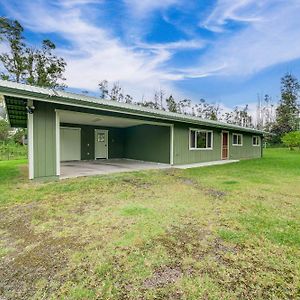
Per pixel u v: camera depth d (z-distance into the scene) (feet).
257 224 10.59
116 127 46.52
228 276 6.71
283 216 11.73
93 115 25.21
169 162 34.71
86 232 9.66
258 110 143.33
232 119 145.79
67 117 28.86
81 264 7.29
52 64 82.99
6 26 70.54
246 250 8.21
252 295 5.93
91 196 15.57
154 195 16.05
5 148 62.34
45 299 5.78
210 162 40.83
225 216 11.66
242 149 52.01
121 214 11.85
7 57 74.79
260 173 26.96
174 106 129.70
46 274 6.79
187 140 37.14
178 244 8.63
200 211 12.43
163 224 10.54
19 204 13.62
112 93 115.85
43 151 20.29
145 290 6.11
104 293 5.99
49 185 18.54
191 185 19.69
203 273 6.84
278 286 6.28
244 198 15.26
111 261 7.44
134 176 23.62
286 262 7.45
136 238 9.07
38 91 18.08
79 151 41.57
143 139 40.93
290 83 126.21
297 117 117.80
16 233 9.66
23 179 21.11
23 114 29.19
